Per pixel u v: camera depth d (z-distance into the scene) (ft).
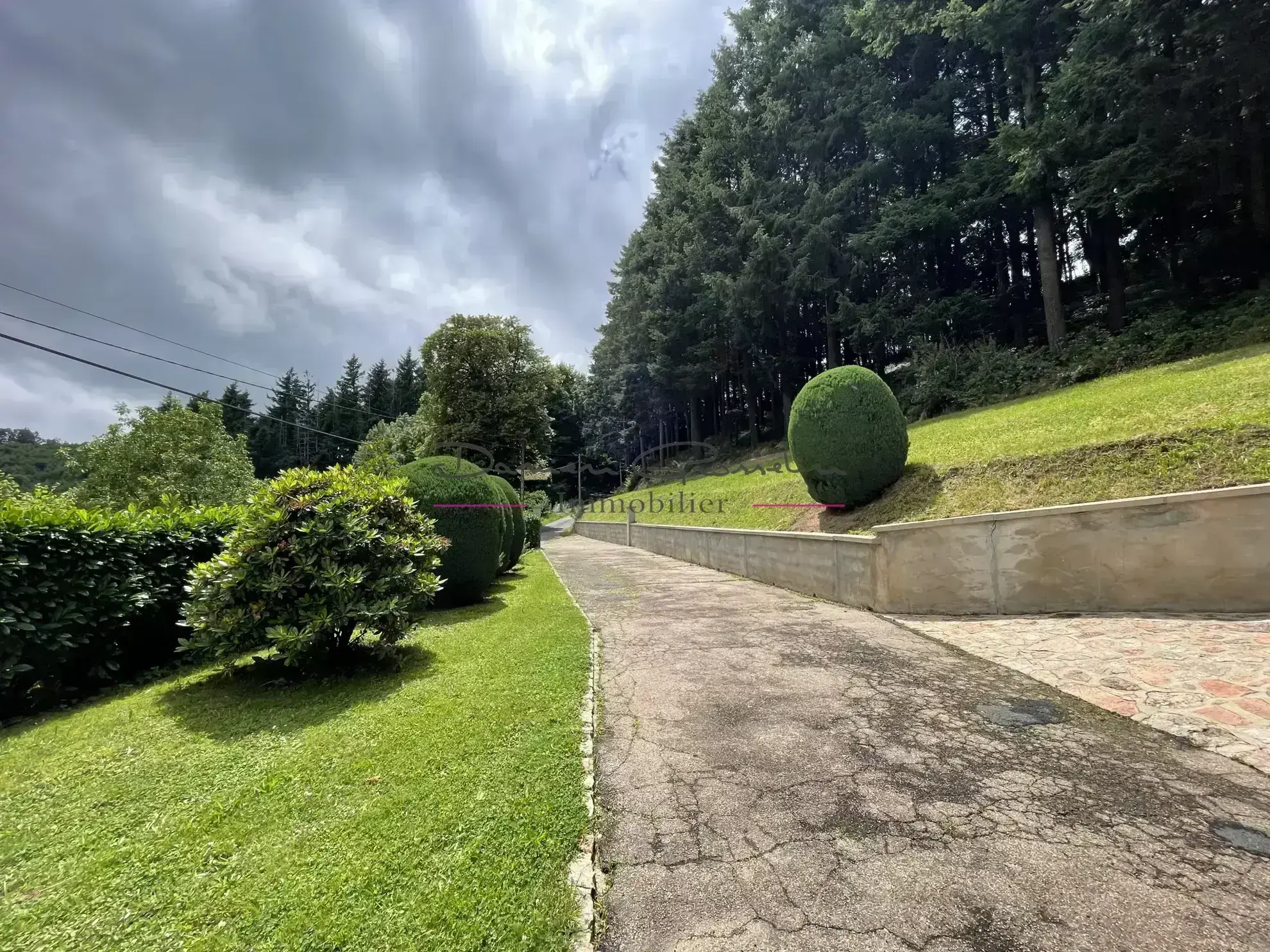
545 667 14.99
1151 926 5.90
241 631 14.64
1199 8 40.29
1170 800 8.28
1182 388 25.31
